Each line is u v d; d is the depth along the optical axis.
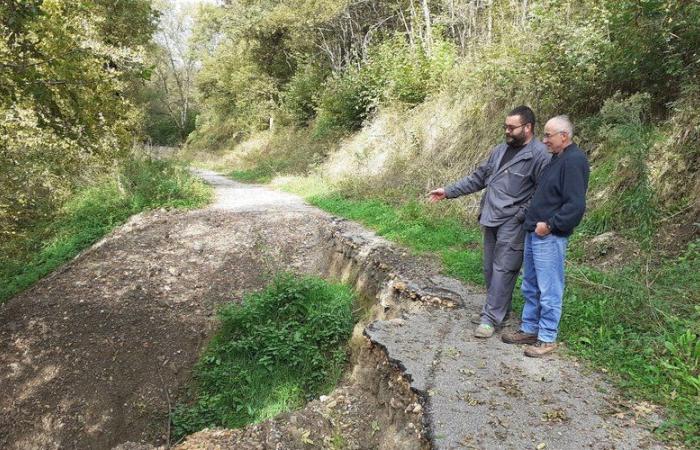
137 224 11.78
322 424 3.89
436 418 3.30
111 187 13.37
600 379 3.79
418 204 9.85
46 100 7.61
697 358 3.67
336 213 11.61
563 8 8.45
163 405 6.65
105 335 7.75
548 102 8.90
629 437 3.08
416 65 14.95
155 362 7.29
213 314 8.21
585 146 8.06
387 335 4.63
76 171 13.58
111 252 10.38
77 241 11.38
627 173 6.78
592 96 8.27
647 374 3.73
